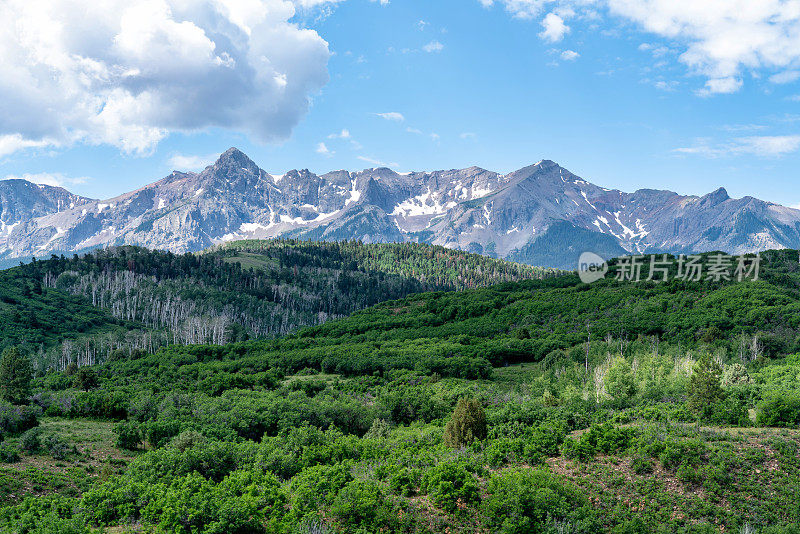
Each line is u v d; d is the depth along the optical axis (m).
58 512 29.91
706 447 31.52
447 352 115.19
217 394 86.00
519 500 26.12
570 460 32.72
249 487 30.08
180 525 25.70
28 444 46.31
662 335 116.69
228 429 52.84
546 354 113.19
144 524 27.47
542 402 60.91
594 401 56.56
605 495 28.28
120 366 117.62
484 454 34.00
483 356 112.50
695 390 42.34
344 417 62.91
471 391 77.31
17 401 69.25
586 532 25.20
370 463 36.69
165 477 35.00
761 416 38.28
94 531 27.19
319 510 27.47
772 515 26.34
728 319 114.62
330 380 100.94
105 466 43.50
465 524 25.97
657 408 46.22
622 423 41.31
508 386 94.25
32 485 36.47
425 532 25.27
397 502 27.28
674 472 30.02
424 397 72.31
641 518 26.31
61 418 66.06
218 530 25.11
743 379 64.88
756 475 29.39
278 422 57.91
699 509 26.94
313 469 33.22
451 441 39.94
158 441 51.91
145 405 64.44
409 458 33.50
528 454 33.09
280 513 27.25
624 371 62.22
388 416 67.38
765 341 99.69
